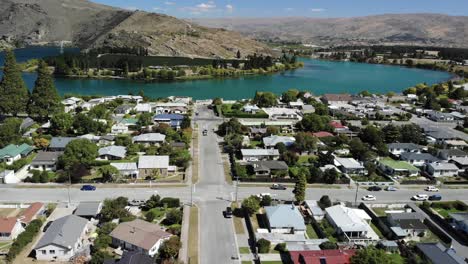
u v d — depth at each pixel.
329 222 68.25
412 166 94.31
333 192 82.12
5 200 73.69
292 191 81.25
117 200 70.06
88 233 62.62
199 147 108.06
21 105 124.69
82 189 78.88
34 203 70.50
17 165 87.31
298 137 105.88
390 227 65.81
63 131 113.50
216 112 153.00
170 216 65.94
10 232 60.47
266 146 106.75
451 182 88.56
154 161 89.31
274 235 62.44
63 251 56.00
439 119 148.62
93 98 169.75
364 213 71.00
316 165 96.00
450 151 103.31
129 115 140.12
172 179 85.62
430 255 56.41
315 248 58.88
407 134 114.00
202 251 58.47
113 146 101.12
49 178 83.50
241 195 78.75
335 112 151.75
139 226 61.53
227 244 60.84
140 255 52.72
